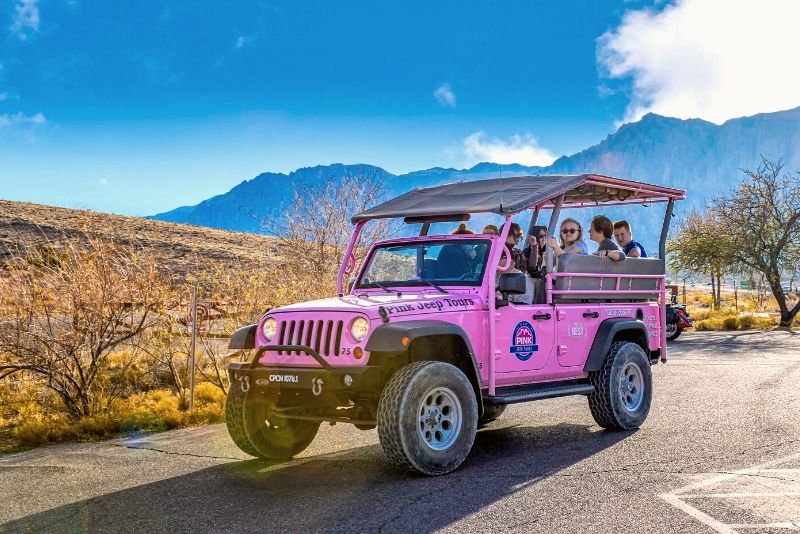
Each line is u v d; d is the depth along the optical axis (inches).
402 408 223.1
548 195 276.1
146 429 325.1
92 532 182.2
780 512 189.0
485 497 205.6
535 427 319.6
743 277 1120.8
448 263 279.0
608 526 178.7
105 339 382.0
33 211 2052.2
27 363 340.2
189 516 192.9
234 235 2253.9
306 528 180.5
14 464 261.6
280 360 242.2
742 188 1083.9
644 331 327.6
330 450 275.7
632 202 375.2
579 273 301.1
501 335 268.5
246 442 253.0
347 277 480.7
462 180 321.1
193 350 358.3
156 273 374.9
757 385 434.6
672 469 235.6
